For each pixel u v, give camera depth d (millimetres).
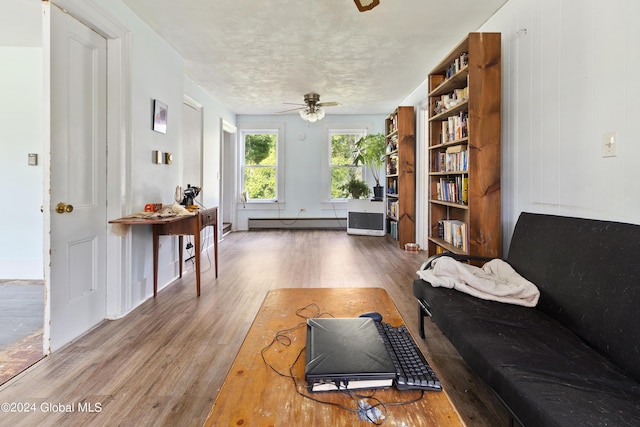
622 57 1637
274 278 3643
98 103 2453
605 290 1405
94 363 1906
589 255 1560
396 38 3406
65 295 2141
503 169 2725
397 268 4059
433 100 3494
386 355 1060
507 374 1128
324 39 3434
